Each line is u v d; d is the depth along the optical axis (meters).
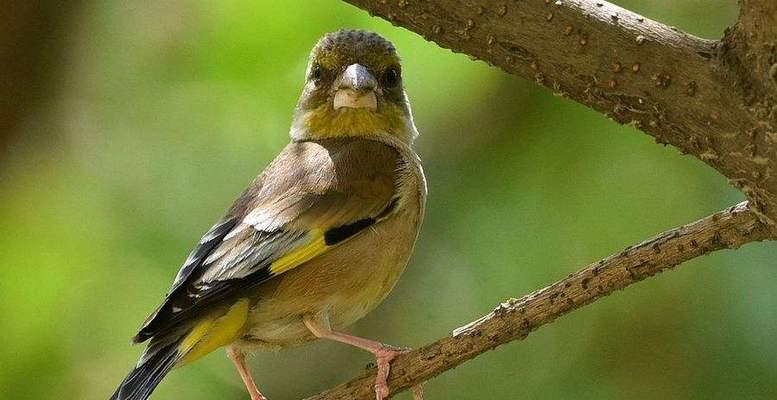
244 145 13.03
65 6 11.02
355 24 12.30
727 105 6.19
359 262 9.02
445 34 6.64
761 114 6.10
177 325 8.53
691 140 6.38
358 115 9.80
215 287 8.67
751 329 11.36
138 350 12.72
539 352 12.29
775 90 6.01
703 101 6.24
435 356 7.65
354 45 9.98
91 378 12.73
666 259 6.90
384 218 9.16
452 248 12.54
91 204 13.09
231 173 13.01
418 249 12.68
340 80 9.80
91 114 13.02
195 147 13.10
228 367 12.89
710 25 12.51
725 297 11.61
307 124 10.02
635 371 11.84
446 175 12.70
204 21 12.88
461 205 12.57
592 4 6.39
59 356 12.70
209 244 9.01
